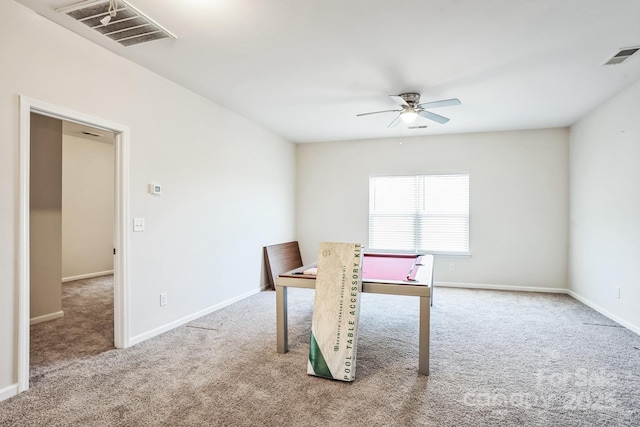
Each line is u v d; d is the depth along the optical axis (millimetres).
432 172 5883
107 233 6859
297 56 2988
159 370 2662
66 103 2582
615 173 3902
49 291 3973
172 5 2246
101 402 2209
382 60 3047
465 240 5750
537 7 2238
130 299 3141
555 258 5367
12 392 2271
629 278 3635
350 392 2350
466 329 3648
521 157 5488
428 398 2279
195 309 3939
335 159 6391
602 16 2334
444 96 3932
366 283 2736
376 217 6188
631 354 2998
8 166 2242
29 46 2346
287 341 3086
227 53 2941
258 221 5289
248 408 2150
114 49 2889
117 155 3057
